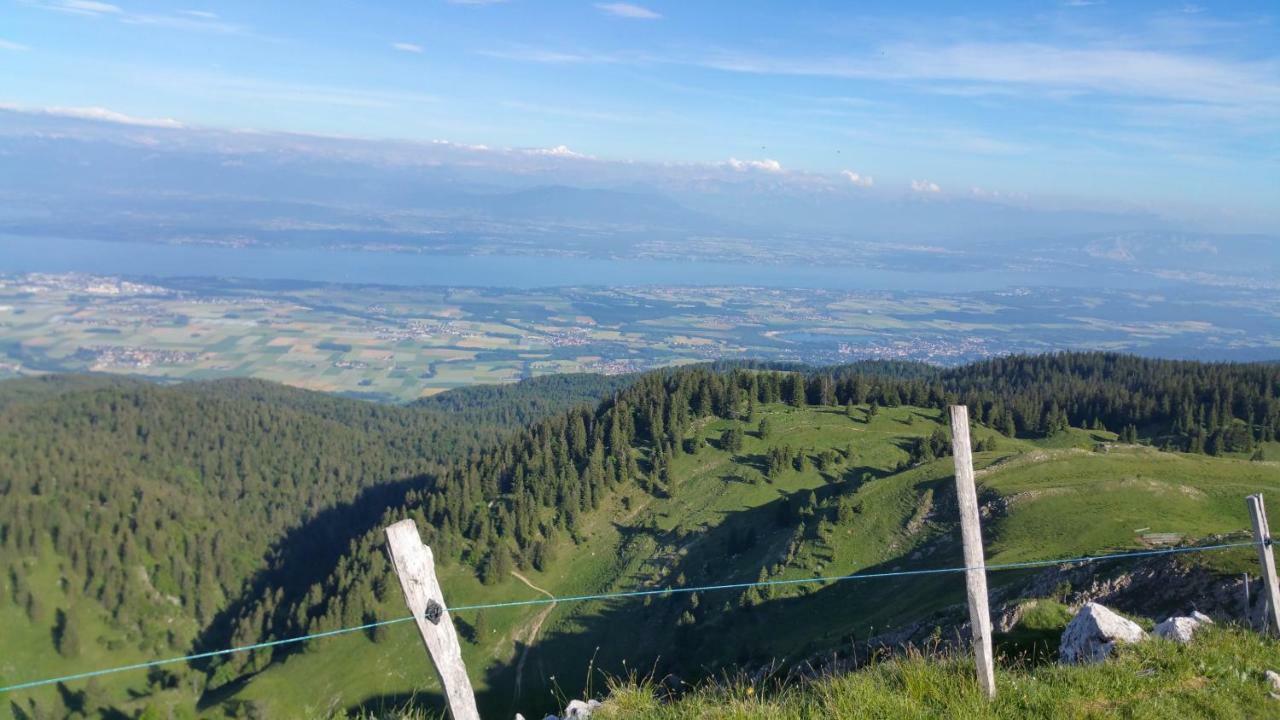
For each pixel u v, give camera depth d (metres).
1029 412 177.75
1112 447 97.75
